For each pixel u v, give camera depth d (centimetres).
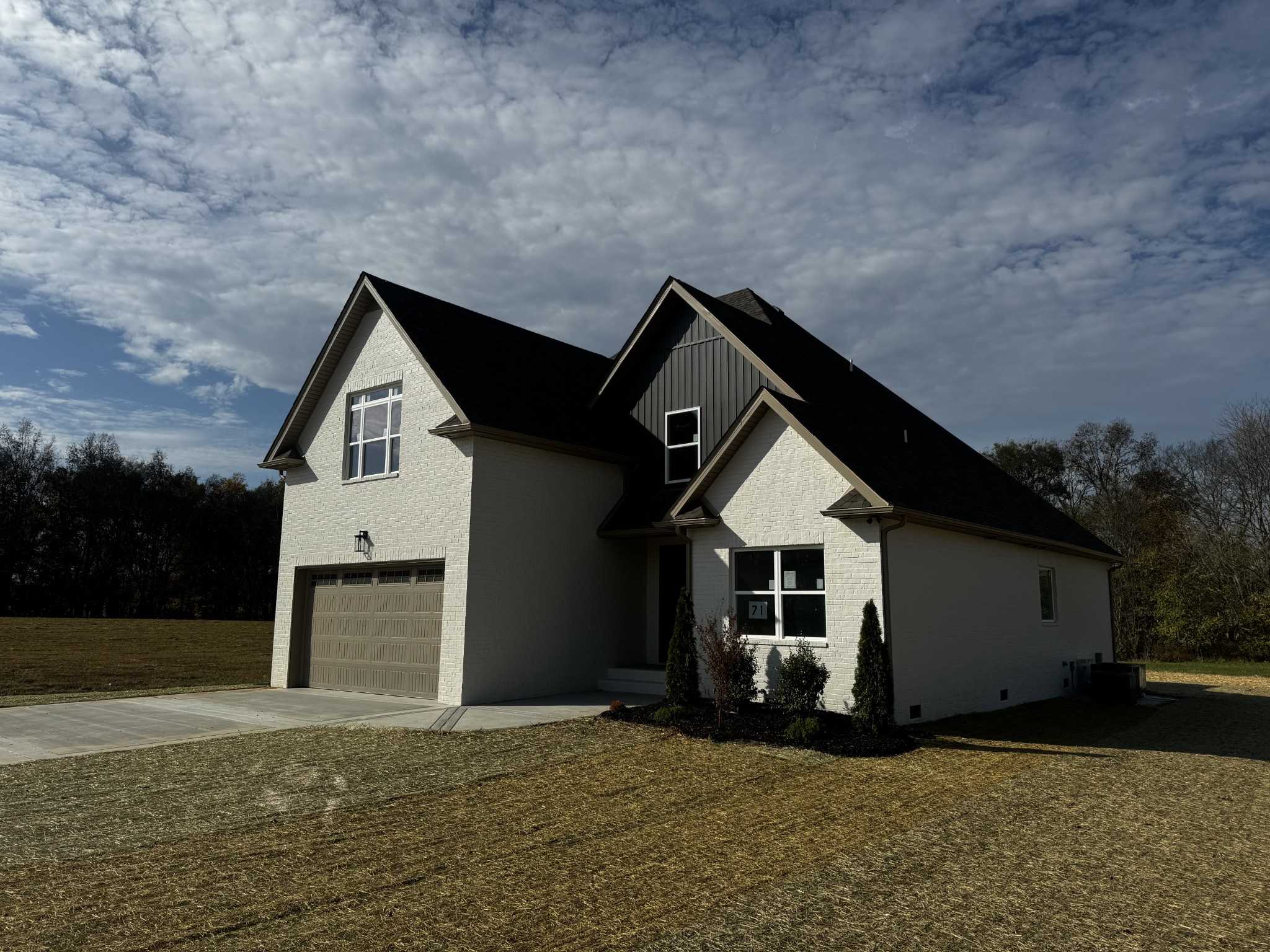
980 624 1574
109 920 542
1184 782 999
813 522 1373
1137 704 1788
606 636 1769
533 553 1634
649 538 1805
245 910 562
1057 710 1652
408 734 1197
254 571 5944
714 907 580
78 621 3566
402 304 1747
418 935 527
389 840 720
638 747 1129
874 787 939
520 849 703
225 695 1694
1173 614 3275
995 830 778
